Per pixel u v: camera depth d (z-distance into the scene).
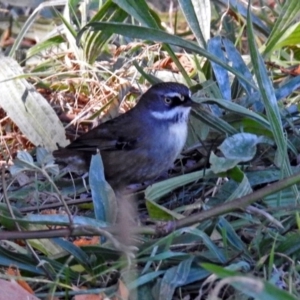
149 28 10.18
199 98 10.98
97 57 13.35
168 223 8.01
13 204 10.30
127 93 12.35
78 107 12.73
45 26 15.68
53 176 10.76
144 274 7.65
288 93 11.16
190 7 11.77
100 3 13.80
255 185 10.17
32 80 13.14
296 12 11.67
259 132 10.57
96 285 7.85
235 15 14.20
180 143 11.03
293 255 7.87
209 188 10.18
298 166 10.02
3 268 8.20
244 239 8.66
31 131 11.77
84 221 8.27
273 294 5.34
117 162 11.13
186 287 7.73
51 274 7.87
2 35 15.83
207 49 11.61
